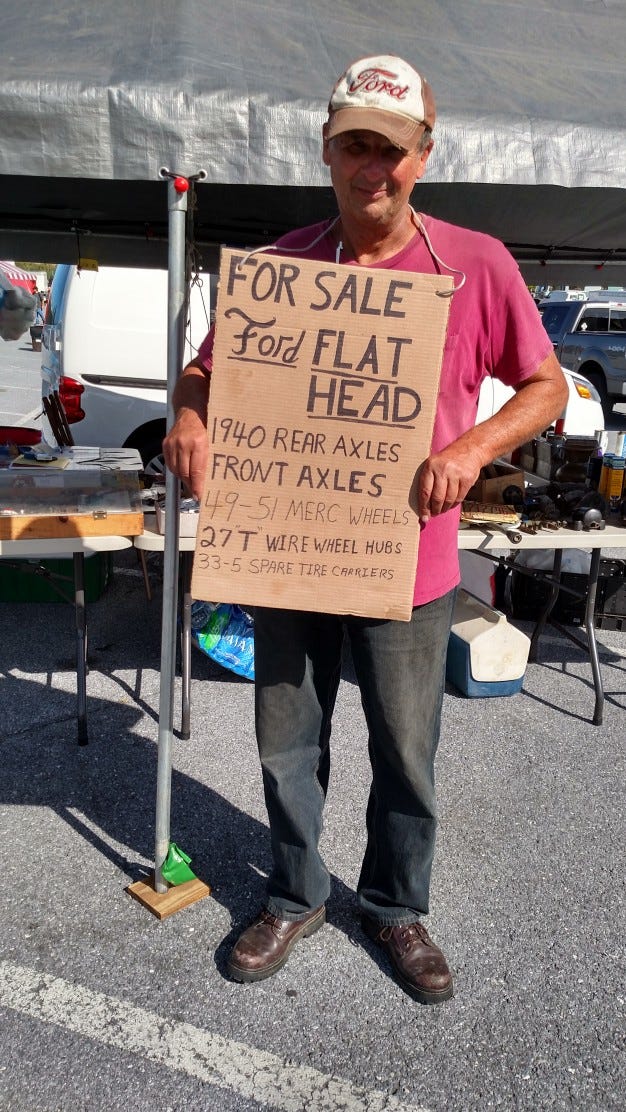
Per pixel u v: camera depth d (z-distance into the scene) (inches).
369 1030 82.0
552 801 122.7
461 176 90.2
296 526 71.3
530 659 173.8
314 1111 73.7
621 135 92.4
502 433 71.6
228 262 67.9
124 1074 76.4
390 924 88.3
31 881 100.3
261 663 80.9
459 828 115.0
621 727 147.3
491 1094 76.0
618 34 103.6
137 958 89.4
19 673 157.1
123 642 174.1
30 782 121.2
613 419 514.0
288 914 89.0
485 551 177.2
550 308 601.0
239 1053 78.9
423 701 79.5
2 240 188.1
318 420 69.7
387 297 68.4
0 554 121.9
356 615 72.2
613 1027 83.9
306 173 84.8
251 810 116.5
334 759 131.8
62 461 129.3
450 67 94.9
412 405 69.3
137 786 121.3
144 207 165.9
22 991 84.5
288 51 90.1
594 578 145.3
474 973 89.7
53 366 241.9
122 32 88.0
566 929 97.1
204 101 82.7
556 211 157.1
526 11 102.3
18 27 89.0
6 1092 74.0
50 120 82.3
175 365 84.1
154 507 132.8
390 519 70.9
